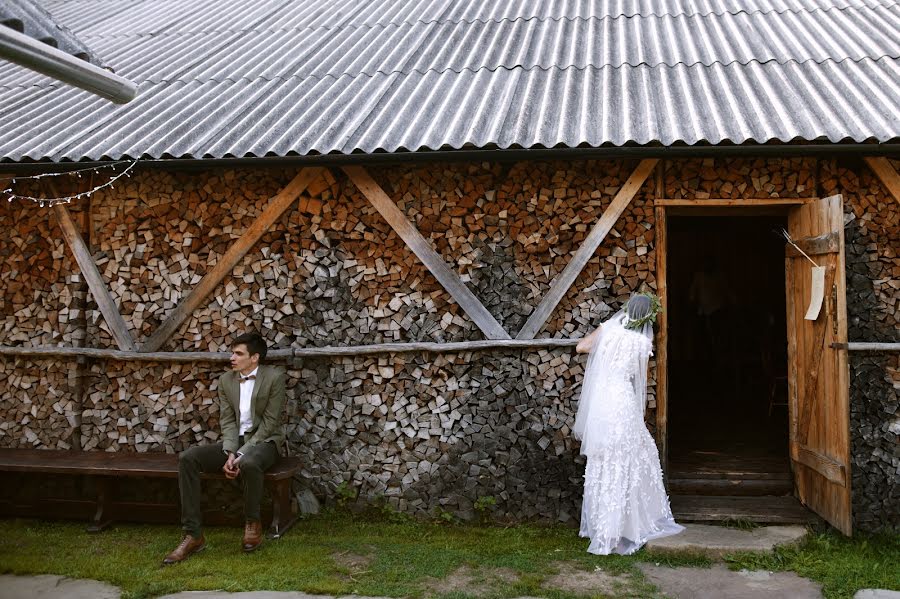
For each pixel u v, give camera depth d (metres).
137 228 5.96
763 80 5.96
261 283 5.80
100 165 5.49
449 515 5.48
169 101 6.54
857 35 6.78
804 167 5.30
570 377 5.48
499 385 5.52
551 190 5.50
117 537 5.28
